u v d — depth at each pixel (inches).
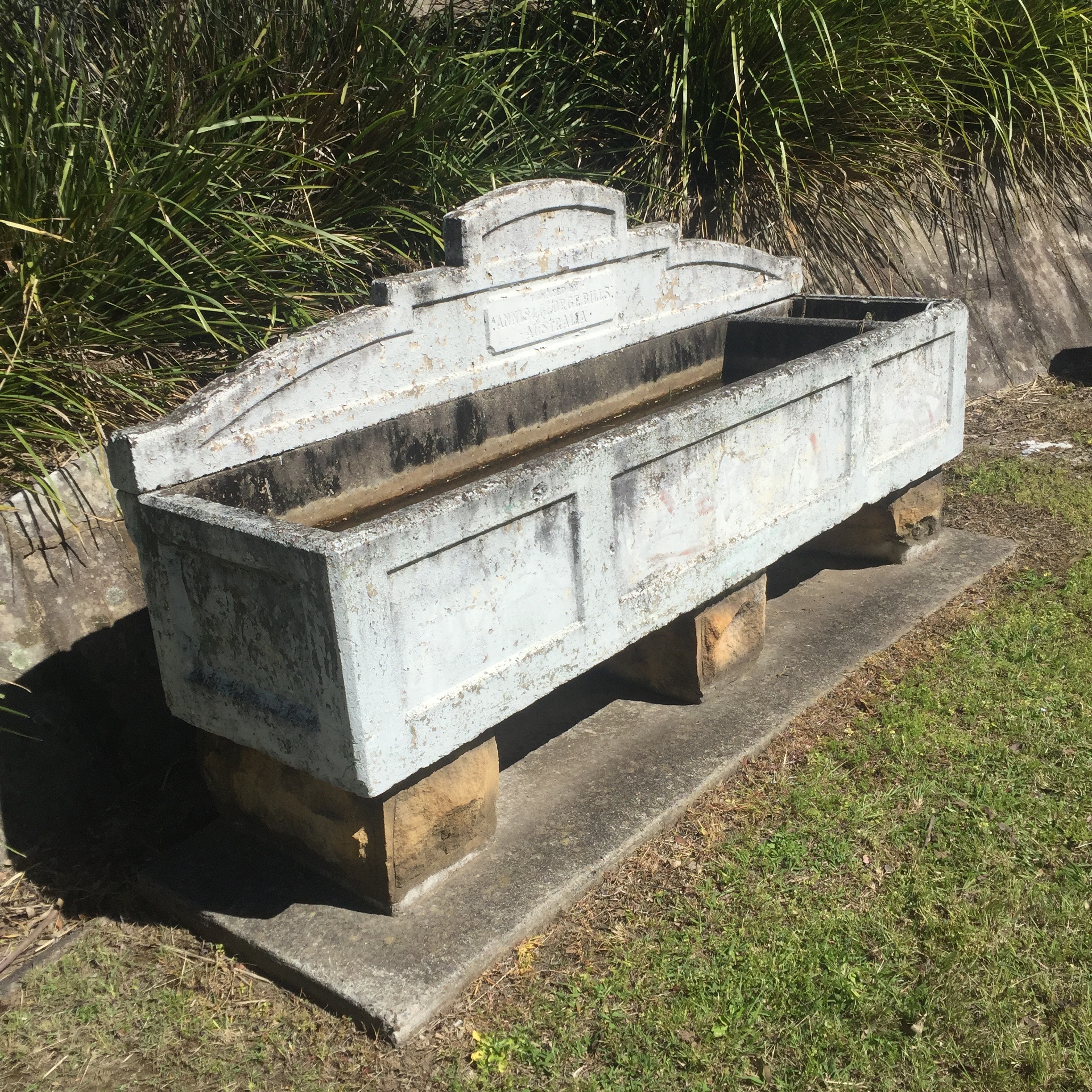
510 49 194.5
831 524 147.1
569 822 117.6
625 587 118.6
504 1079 90.6
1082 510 184.5
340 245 167.5
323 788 105.7
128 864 118.5
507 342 144.4
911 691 137.9
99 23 168.6
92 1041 98.3
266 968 104.2
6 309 130.5
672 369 170.9
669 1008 95.3
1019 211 265.0
